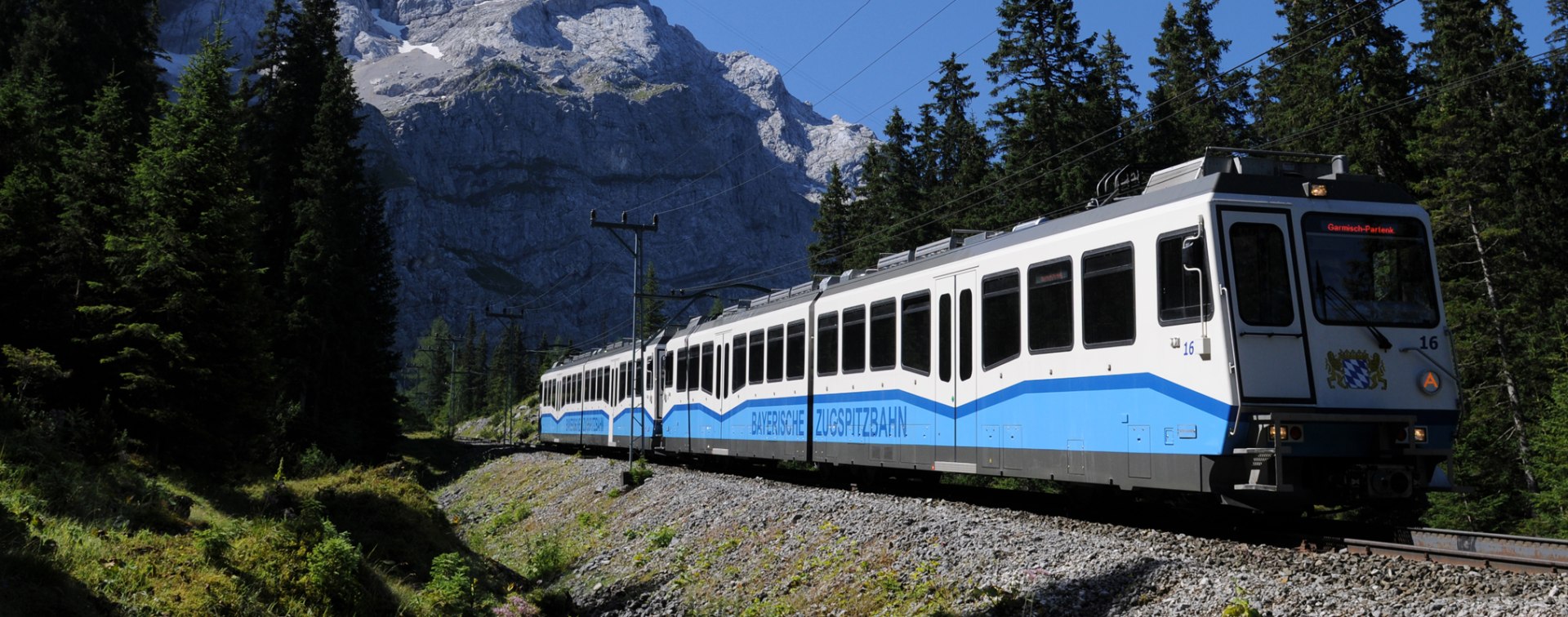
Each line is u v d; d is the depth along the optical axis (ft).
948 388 53.21
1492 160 117.50
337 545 39.96
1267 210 38.04
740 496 66.13
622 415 120.06
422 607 44.24
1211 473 36.96
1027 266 47.57
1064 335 44.73
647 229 111.45
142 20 144.25
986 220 161.17
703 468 98.48
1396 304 38.52
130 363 62.59
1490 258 110.83
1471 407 102.17
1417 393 38.01
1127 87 169.89
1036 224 48.98
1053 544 38.19
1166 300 39.19
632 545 67.77
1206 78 184.65
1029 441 46.70
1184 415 38.01
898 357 58.23
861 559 44.57
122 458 51.70
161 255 63.46
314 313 143.54
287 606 35.91
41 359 57.00
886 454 59.16
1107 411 41.88
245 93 163.73
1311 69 134.62
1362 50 127.44
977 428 50.65
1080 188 140.56
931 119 197.57
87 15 134.72
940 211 185.16
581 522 83.41
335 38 172.55
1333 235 38.47
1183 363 38.22
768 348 76.54
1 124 72.33
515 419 320.29
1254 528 40.83
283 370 136.77
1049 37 152.35
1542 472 91.35
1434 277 39.22
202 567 34.99
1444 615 24.98
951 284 53.47
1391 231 39.11
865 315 62.54
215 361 66.13
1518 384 99.40
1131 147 147.54
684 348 97.14
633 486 89.76
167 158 67.15
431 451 204.85
